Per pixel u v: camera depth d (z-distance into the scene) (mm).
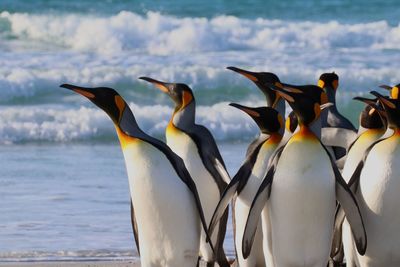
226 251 13477
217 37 34062
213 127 24672
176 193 10492
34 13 36500
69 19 35812
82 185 17734
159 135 24766
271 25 37750
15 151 21797
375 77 29062
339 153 12469
